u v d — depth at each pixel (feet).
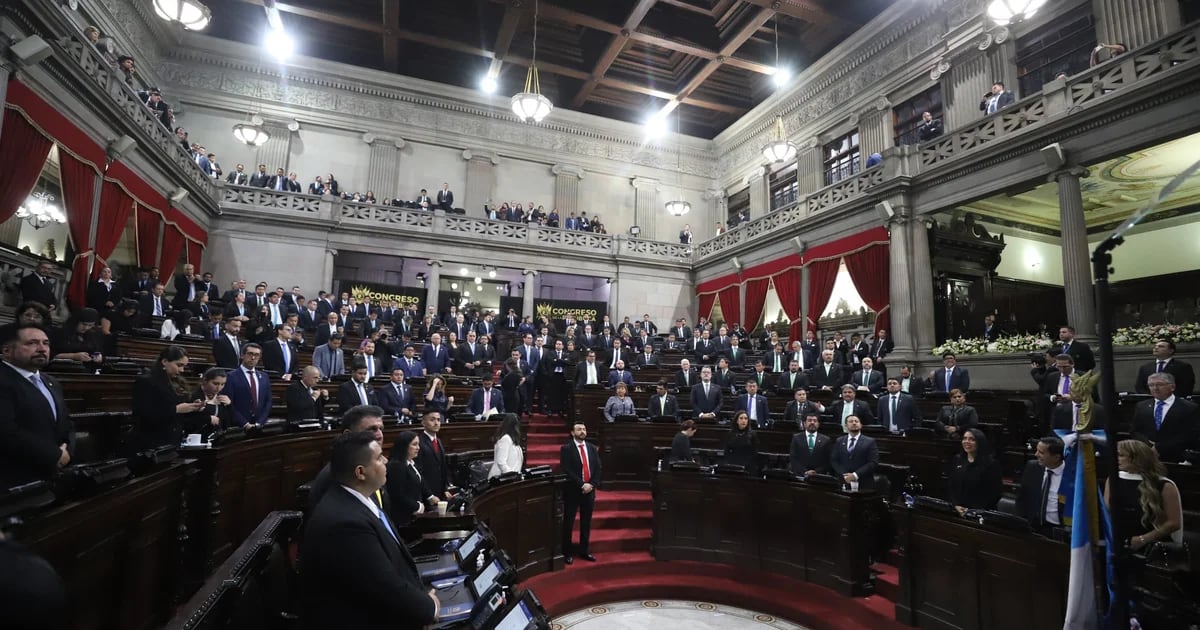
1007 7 35.24
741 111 84.48
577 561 23.17
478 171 79.46
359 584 6.91
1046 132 36.94
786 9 60.29
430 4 65.87
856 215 51.88
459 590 9.79
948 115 54.80
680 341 59.00
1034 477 16.74
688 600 21.85
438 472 18.13
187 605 5.92
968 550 16.48
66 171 32.58
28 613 3.04
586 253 73.92
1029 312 52.60
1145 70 32.50
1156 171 41.11
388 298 66.69
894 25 60.18
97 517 9.01
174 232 49.49
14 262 30.94
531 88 82.07
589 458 23.89
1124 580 8.80
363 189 74.38
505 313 71.10
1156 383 19.39
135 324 30.91
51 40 29.30
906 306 45.11
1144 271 49.62
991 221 50.90
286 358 28.35
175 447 12.52
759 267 65.26
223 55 69.51
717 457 27.63
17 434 9.11
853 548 20.27
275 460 17.28
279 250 61.62
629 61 75.15
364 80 75.20
